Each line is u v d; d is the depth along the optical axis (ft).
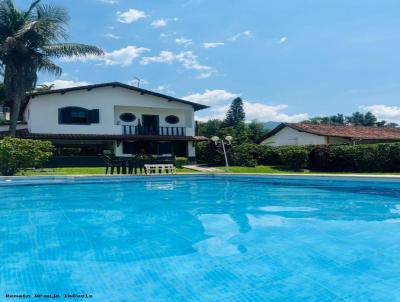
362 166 67.31
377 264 14.74
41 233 20.43
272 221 23.79
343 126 120.37
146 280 13.08
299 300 11.35
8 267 14.42
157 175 53.16
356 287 12.39
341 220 23.95
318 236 19.51
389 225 22.27
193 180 55.88
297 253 16.34
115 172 64.28
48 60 82.79
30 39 79.51
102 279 13.17
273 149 88.17
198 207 29.84
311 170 76.64
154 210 28.30
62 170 64.69
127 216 25.76
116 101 94.53
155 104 99.30
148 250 16.96
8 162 50.47
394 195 36.70
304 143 108.37
